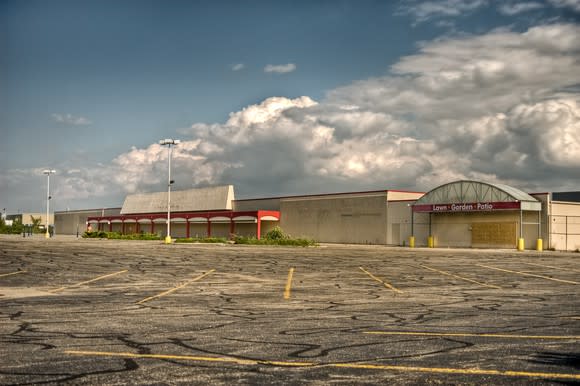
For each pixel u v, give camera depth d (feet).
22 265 86.48
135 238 228.22
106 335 31.50
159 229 291.38
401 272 78.02
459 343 29.09
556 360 25.20
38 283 62.28
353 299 49.01
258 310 42.06
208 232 241.96
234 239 196.75
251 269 82.07
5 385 21.11
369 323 35.81
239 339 30.27
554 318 37.91
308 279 67.72
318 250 143.33
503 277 70.95
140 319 37.52
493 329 33.47
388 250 144.36
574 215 154.30
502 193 148.15
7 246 150.30
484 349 27.58
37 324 35.40
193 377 22.30
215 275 72.54
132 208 324.19
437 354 26.45
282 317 38.47
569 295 52.06
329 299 49.01
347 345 28.60
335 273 76.07
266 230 236.84
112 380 21.85
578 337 30.78
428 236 171.94
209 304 45.52
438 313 40.40
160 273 75.10
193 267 85.10
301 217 220.23
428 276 72.02
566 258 111.34
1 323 35.76
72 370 23.40
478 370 23.32
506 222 153.07
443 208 161.07
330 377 22.27
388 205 185.26
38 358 25.64
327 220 208.54
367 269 82.94
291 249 148.25
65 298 49.26
